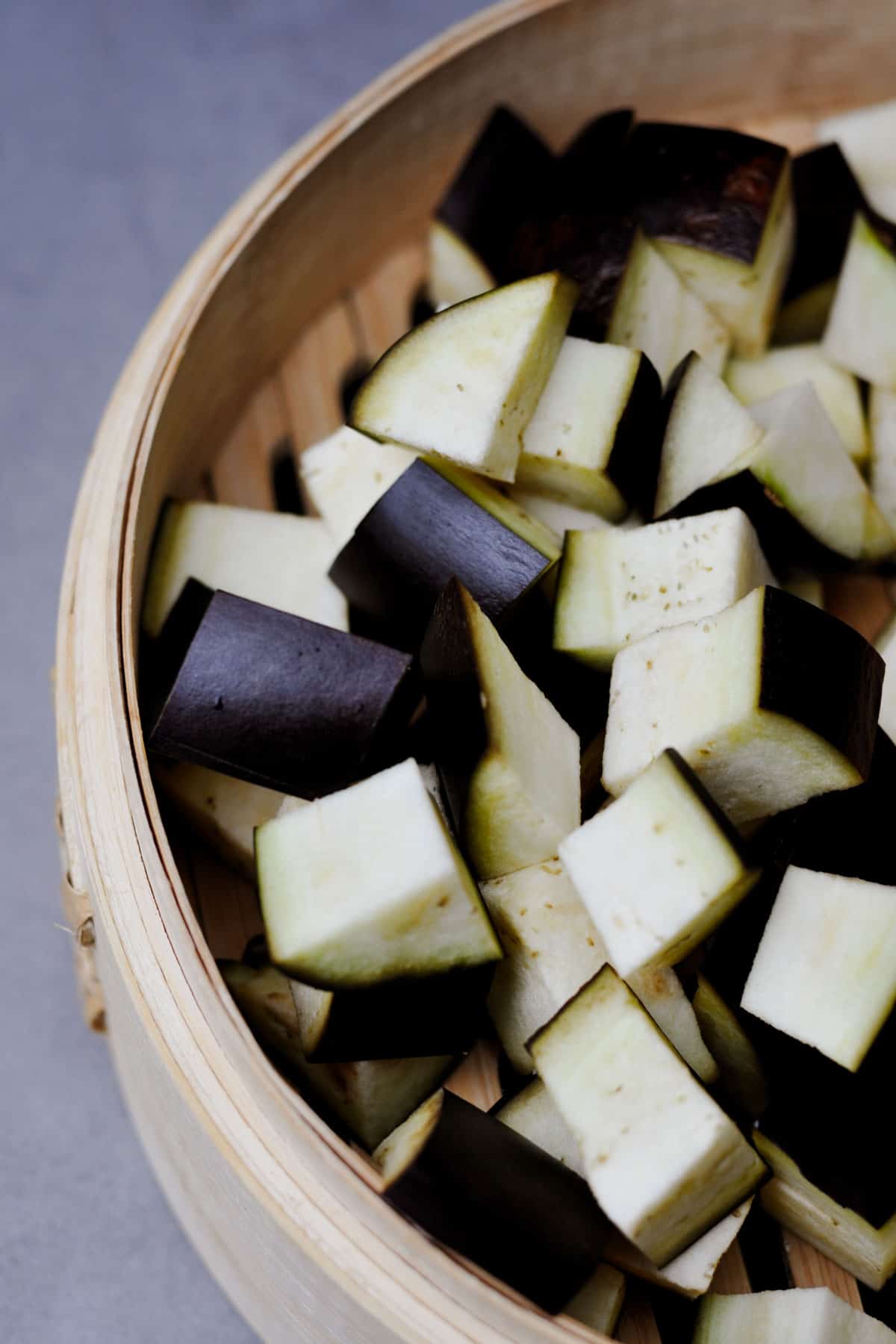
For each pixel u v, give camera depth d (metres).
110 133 0.55
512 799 0.33
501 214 0.40
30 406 0.51
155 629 0.37
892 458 0.40
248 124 0.55
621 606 0.35
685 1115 0.31
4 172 0.54
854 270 0.40
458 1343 0.31
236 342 0.40
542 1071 0.32
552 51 0.42
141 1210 0.42
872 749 0.34
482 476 0.36
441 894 0.32
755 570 0.36
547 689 0.36
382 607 0.36
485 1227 0.31
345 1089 0.34
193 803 0.36
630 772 0.34
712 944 0.34
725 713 0.33
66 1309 0.41
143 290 0.52
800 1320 0.33
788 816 0.34
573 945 0.34
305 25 0.57
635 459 0.36
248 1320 0.39
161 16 0.57
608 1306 0.33
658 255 0.39
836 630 0.33
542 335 0.36
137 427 0.37
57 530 0.49
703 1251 0.33
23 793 0.46
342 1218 0.32
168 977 0.33
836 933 0.33
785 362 0.41
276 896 0.33
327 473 0.38
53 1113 0.43
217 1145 0.33
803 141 0.44
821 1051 0.33
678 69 0.43
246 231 0.39
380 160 0.41
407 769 0.33
